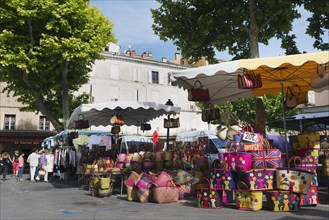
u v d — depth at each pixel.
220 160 7.56
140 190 8.86
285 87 10.28
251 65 6.96
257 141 7.11
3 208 8.48
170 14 11.81
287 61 6.73
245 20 11.92
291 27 11.95
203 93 9.12
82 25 21.05
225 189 7.27
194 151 11.27
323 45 11.41
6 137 30.75
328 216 6.15
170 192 8.62
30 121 33.00
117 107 11.23
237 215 6.46
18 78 21.23
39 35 20.73
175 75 7.96
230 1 11.41
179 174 9.29
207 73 7.39
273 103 27.20
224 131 7.87
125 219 6.49
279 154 7.08
